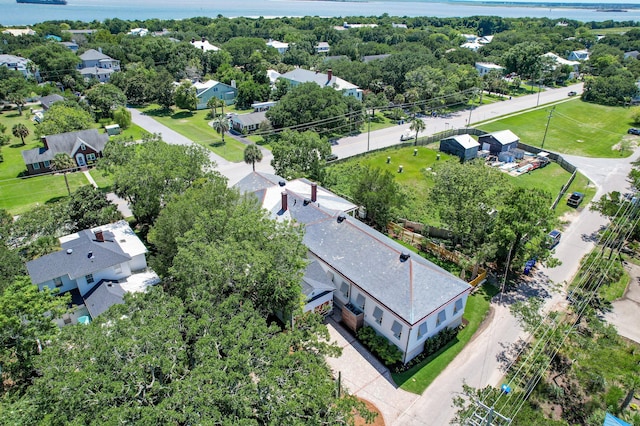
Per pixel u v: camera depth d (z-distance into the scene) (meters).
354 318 35.44
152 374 21.72
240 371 21.75
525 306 34.56
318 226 41.59
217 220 33.22
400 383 31.48
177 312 25.12
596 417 27.06
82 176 66.75
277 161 60.34
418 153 77.94
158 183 44.28
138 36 168.75
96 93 96.00
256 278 28.55
